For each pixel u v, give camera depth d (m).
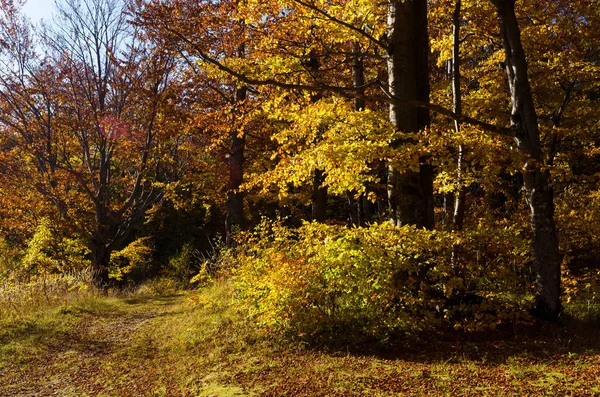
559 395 3.97
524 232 9.16
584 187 12.24
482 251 6.83
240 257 9.28
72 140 20.66
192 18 11.69
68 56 19.08
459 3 9.21
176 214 30.55
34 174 20.17
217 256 13.98
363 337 6.46
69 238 20.00
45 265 18.30
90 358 7.53
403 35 7.72
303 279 6.85
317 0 8.28
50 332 9.10
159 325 9.79
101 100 19.45
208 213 27.19
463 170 8.48
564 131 11.29
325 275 6.73
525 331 6.39
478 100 10.82
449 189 8.48
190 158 21.47
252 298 8.11
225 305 9.70
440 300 6.57
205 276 12.66
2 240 21.06
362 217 15.06
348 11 8.28
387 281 6.45
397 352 6.01
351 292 6.59
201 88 16.56
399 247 6.69
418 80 7.90
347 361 5.68
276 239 8.59
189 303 11.12
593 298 8.05
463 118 6.82
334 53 8.30
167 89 18.14
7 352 7.72
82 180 19.42
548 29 11.34
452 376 4.76
